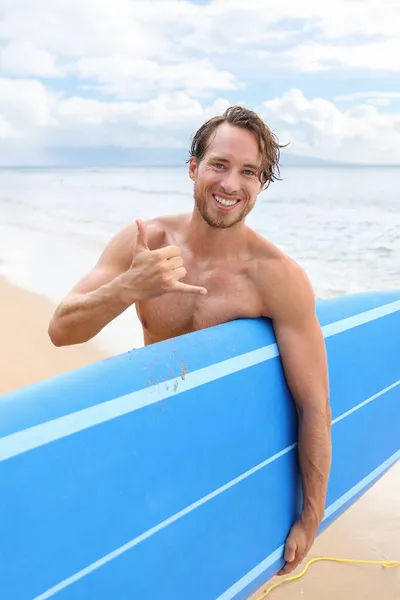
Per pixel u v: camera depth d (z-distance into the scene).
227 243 2.24
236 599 2.13
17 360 4.84
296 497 2.34
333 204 11.98
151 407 1.83
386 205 11.95
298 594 2.62
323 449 2.27
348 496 2.62
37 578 1.54
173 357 1.98
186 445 1.92
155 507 1.82
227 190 2.10
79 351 5.05
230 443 2.06
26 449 1.54
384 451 2.80
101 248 9.55
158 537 1.83
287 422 2.28
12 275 7.64
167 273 1.96
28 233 10.86
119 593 1.73
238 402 2.09
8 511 1.49
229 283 2.25
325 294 7.44
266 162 2.19
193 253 2.29
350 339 2.62
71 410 1.66
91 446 1.67
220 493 2.03
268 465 2.21
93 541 1.66
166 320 2.30
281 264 2.21
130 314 5.93
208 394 2.00
